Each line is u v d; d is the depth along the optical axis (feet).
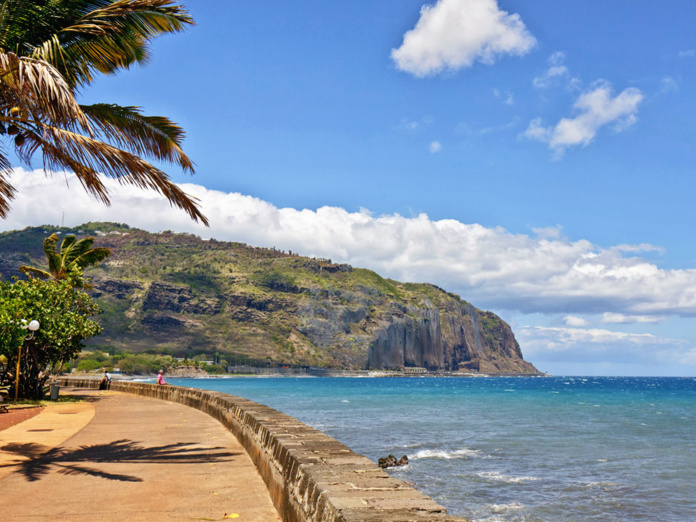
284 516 18.16
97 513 20.72
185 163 38.22
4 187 36.86
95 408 71.77
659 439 109.40
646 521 52.39
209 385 582.35
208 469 29.19
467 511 55.57
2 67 26.78
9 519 19.92
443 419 153.99
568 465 79.66
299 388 482.28
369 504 11.00
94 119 36.06
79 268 103.96
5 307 74.69
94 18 34.27
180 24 35.96
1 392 84.48
